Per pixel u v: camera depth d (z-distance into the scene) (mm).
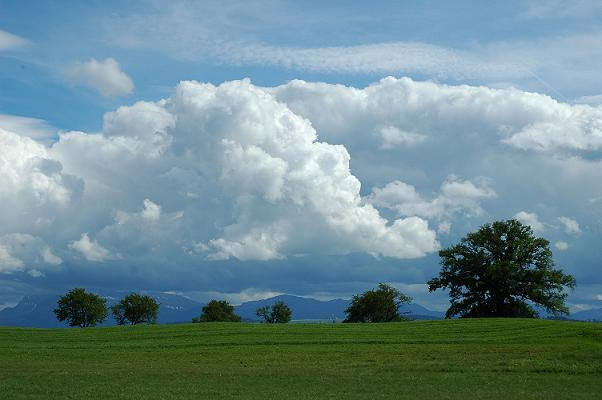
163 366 44094
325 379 37031
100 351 55312
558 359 43625
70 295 144125
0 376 38719
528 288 112250
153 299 152375
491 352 48688
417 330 71125
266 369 41750
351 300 143875
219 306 169625
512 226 115250
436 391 32625
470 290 115875
